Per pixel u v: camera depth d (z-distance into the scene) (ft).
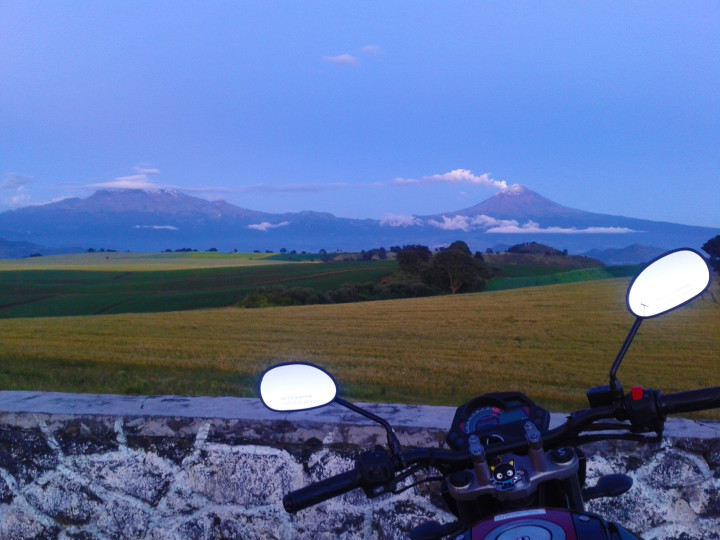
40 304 258.57
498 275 285.02
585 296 159.33
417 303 163.53
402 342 104.78
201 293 276.21
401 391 62.80
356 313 146.10
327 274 332.19
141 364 77.41
